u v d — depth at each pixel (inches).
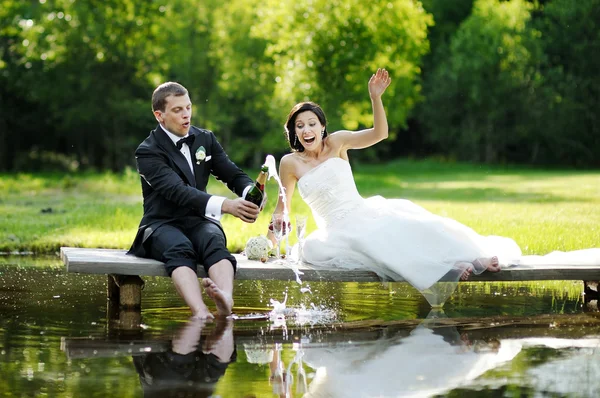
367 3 1397.6
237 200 319.3
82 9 1936.5
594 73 2213.3
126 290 323.9
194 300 300.7
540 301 344.5
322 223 362.9
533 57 2209.6
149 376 212.5
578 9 2198.6
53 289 374.6
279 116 1758.1
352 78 1416.1
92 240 551.2
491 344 253.9
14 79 2076.8
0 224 676.7
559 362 230.1
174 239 318.3
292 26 1429.6
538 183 1392.7
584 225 598.9
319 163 365.7
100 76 2012.8
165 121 337.4
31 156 2250.2
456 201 960.3
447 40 2608.3
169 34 1937.7
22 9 2022.6
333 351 243.6
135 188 1247.5
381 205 361.7
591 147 2276.1
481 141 2443.4
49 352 239.6
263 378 212.4
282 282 398.0
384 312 314.8
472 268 331.3
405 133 2815.0
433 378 213.6
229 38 1891.0
